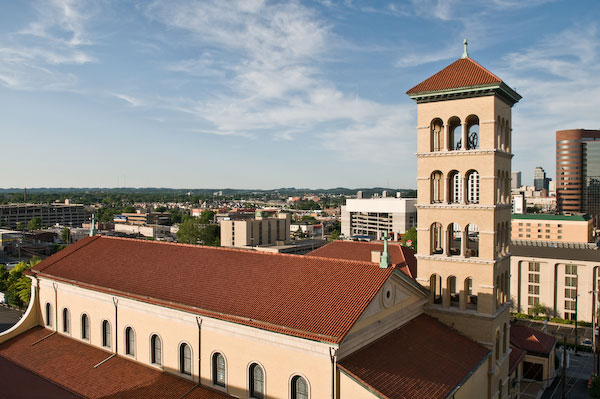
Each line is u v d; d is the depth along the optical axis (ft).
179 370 127.03
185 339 125.70
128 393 119.96
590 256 332.60
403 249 187.32
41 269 169.27
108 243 177.06
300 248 638.94
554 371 231.91
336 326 100.83
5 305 363.15
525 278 352.69
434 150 153.17
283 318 107.86
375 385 96.53
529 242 412.77
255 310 113.70
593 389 185.47
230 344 116.37
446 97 143.64
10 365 145.48
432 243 150.92
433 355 120.98
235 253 142.82
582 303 331.16
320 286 117.50
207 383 121.19
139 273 147.33
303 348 103.71
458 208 143.02
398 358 112.06
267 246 632.38
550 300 341.82
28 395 124.06
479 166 139.64
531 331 232.73
